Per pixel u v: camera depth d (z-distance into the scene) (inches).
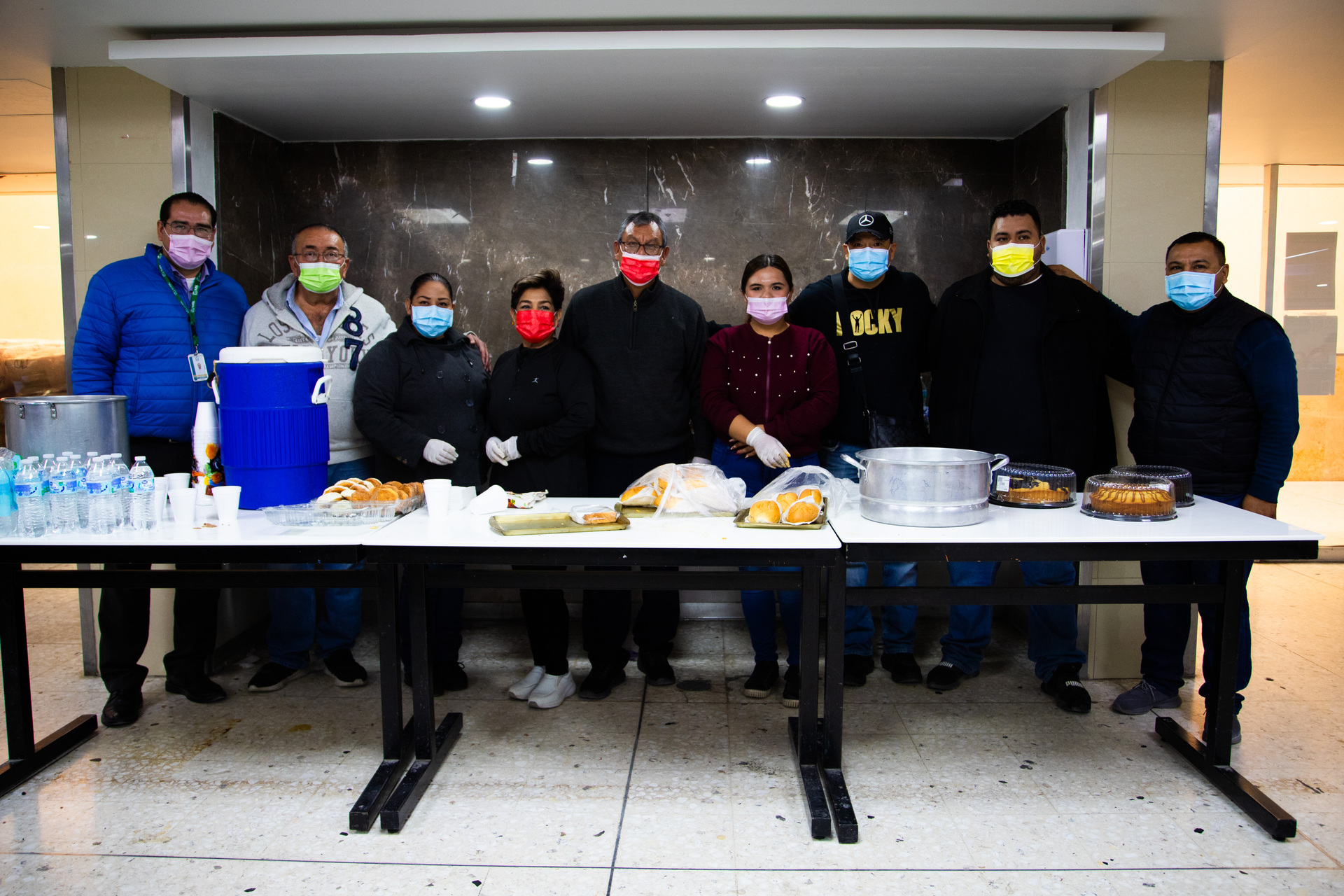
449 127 138.2
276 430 91.7
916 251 145.9
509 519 87.3
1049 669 111.7
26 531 81.1
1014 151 144.3
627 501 92.7
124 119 119.8
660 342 109.9
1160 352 100.8
